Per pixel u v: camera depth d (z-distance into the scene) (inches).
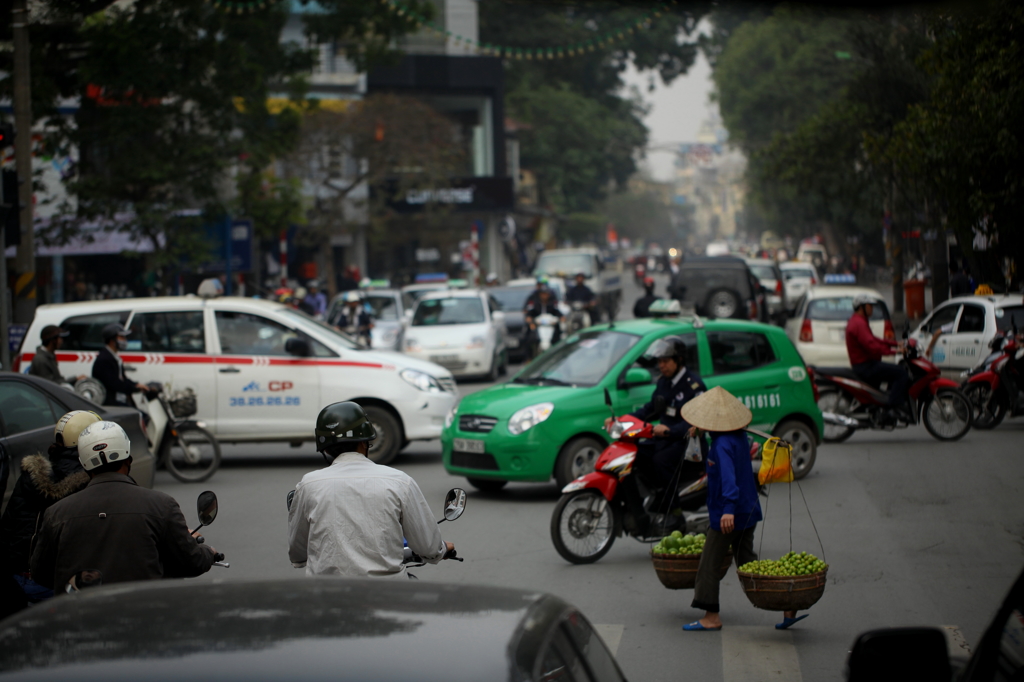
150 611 103.3
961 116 418.0
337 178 1633.9
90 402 349.4
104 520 184.1
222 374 504.4
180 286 1093.8
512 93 2657.5
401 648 94.7
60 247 997.2
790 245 2628.0
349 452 183.6
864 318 524.4
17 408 325.1
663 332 442.3
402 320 949.2
